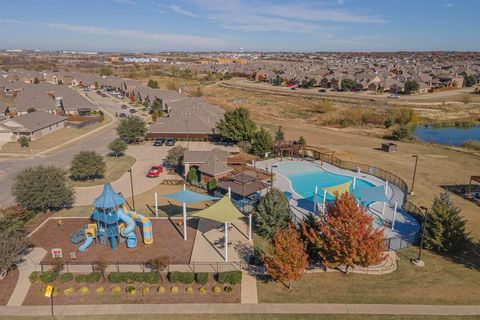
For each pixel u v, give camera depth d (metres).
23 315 26.92
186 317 26.72
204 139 81.81
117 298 28.86
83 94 151.75
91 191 52.06
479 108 130.38
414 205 45.94
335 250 29.92
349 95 155.75
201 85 189.88
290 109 126.12
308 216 36.88
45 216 43.25
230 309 27.59
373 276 31.89
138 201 48.69
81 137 84.62
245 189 46.00
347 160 68.31
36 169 43.97
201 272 31.64
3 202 47.94
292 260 28.58
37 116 88.06
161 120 88.38
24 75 176.50
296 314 27.02
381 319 26.56
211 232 39.31
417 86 158.75
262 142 68.94
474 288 30.36
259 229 39.09
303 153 68.38
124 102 134.12
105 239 36.25
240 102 137.88
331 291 29.78
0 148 74.19
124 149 69.50
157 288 29.98
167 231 39.41
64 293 29.33
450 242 35.56
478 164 67.44
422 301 28.58
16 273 31.84
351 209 30.19
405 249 36.41
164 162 66.31
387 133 94.69
